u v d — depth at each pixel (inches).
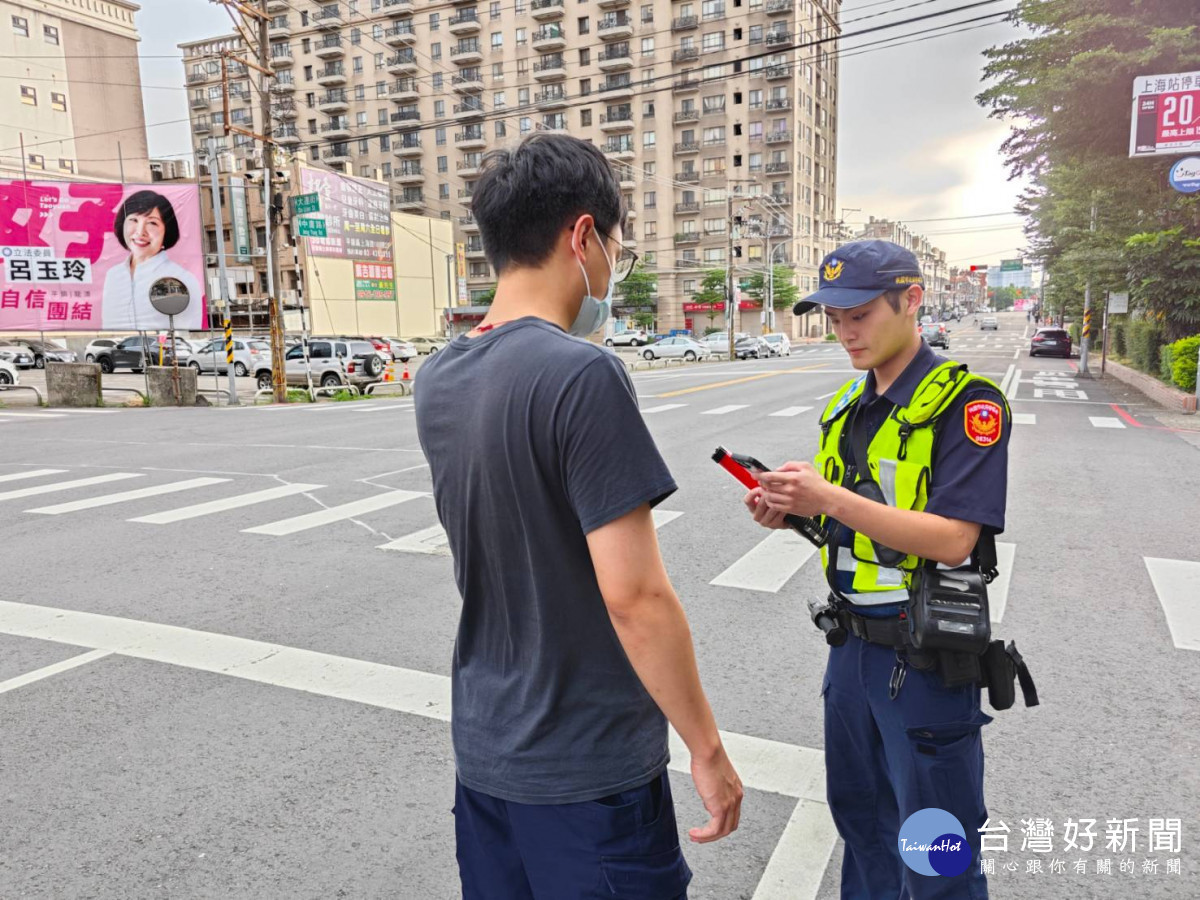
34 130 2164.1
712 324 2977.4
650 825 53.6
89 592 217.2
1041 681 154.5
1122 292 971.9
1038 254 1411.2
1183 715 139.8
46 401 855.1
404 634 183.2
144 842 109.0
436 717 143.4
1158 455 423.8
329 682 158.1
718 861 103.6
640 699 53.6
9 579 230.7
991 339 2508.6
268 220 841.5
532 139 55.4
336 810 115.9
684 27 2822.3
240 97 3491.6
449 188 3201.3
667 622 48.0
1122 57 573.6
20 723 143.4
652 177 2827.3
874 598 70.9
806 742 132.7
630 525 47.1
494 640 55.3
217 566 239.8
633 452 47.4
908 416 66.7
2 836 110.9
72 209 815.7
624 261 60.8
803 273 2955.2
